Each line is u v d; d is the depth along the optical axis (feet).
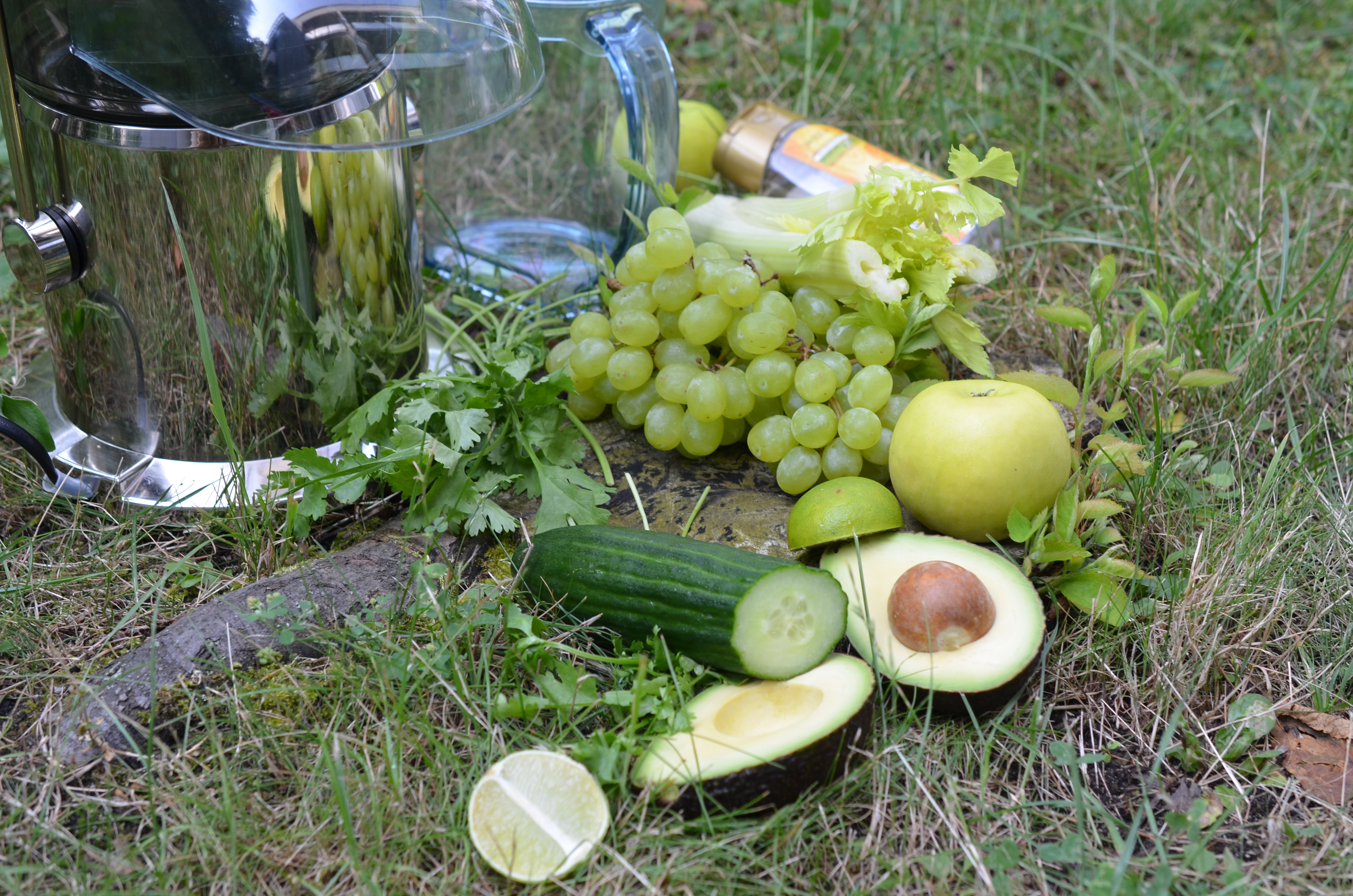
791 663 2.80
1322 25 5.39
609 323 3.30
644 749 2.78
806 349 3.18
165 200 2.97
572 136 3.84
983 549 2.95
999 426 2.98
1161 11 5.30
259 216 3.02
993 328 3.70
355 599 2.98
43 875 2.67
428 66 2.99
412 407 3.10
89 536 3.15
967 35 5.05
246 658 2.89
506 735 2.84
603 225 3.84
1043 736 2.88
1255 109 4.67
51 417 3.29
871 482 3.02
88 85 2.91
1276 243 3.92
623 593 2.88
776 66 4.98
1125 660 2.94
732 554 2.86
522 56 3.07
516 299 3.53
